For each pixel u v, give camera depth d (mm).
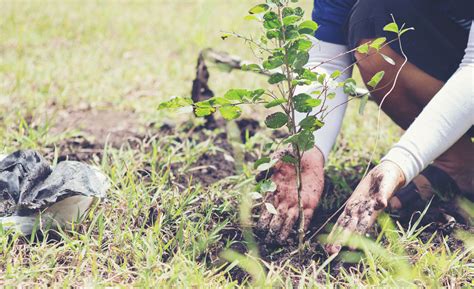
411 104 2104
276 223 1979
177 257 1860
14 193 1975
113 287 1790
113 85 3213
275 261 1940
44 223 1951
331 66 2090
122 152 2389
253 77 3291
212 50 2646
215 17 4695
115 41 4094
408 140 1880
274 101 1798
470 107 1866
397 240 1950
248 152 2520
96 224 2000
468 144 2139
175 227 2018
